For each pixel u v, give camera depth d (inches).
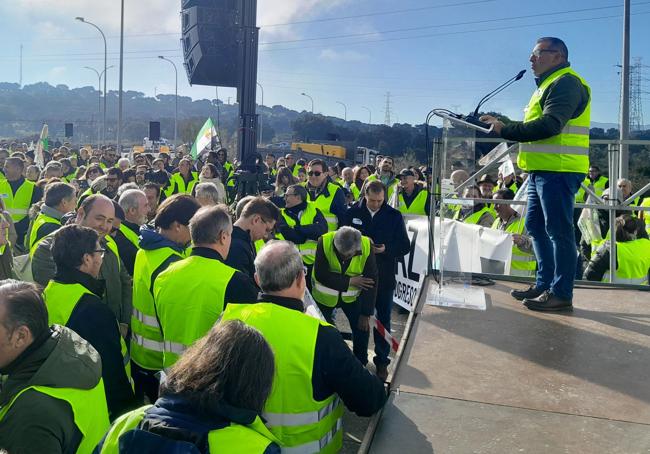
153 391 143.8
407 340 135.3
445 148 176.6
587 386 111.0
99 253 127.9
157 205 295.6
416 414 100.5
